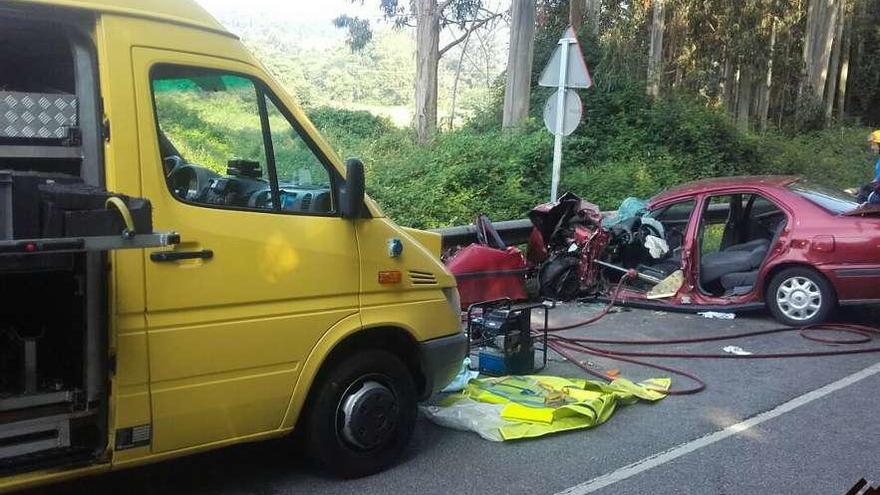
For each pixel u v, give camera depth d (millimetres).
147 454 3664
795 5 32750
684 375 6543
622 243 9727
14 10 3367
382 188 12656
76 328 3477
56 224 3145
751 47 27500
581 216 9828
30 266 3234
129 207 3084
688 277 8844
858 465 4695
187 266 3701
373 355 4484
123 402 3543
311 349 4164
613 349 7398
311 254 4164
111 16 3551
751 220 9453
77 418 3486
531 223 10812
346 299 4328
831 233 7871
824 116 32844
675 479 4496
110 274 3459
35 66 3918
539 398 5645
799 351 7273
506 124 16984
